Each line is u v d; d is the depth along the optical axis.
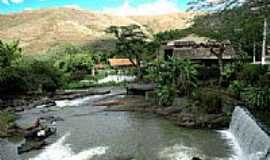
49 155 23.62
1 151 22.48
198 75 47.88
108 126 32.47
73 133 29.80
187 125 30.91
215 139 26.73
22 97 49.53
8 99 47.88
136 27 77.06
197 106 34.88
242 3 25.91
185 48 60.16
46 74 58.06
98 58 104.06
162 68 45.91
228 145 25.08
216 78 48.66
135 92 53.62
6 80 47.91
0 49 57.53
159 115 37.03
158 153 23.39
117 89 63.06
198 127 30.58
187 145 25.20
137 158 22.47
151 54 78.00
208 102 33.22
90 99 51.09
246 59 52.78
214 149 24.08
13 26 181.00
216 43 52.00
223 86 43.44
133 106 42.66
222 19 34.06
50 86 56.84
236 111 29.62
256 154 19.67
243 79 38.22
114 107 42.84
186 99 40.00
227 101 33.66
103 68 98.88
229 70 43.94
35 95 52.31
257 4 24.52
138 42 75.56
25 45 149.25
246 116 25.97
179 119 33.06
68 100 50.50
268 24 32.56
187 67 43.97
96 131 30.45
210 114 32.34
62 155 23.59
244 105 31.70
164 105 40.22
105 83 71.19
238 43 48.62
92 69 87.38
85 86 67.44
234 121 28.98
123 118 36.28
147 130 30.36
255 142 21.41
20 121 34.53
